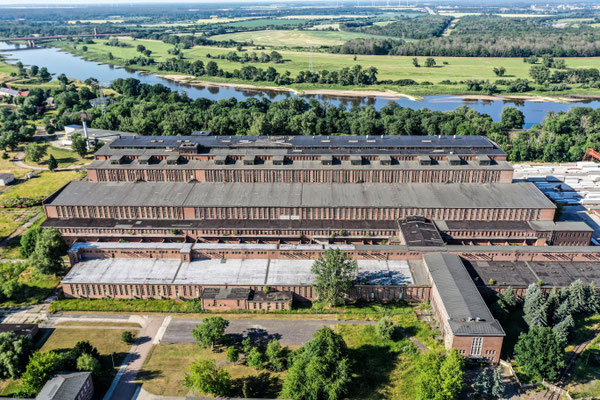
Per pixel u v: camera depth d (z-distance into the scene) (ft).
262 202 592.19
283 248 527.81
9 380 393.70
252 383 386.11
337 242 581.94
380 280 490.08
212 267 515.91
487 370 395.14
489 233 567.59
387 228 570.87
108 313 474.90
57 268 527.81
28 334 426.51
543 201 588.91
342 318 465.47
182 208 590.55
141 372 399.44
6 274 528.22
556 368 375.66
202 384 358.43
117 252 531.50
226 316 468.34
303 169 640.58
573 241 568.00
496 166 638.53
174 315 472.03
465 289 449.48
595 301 452.76
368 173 641.81
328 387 361.10
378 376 394.73
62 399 344.49
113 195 612.70
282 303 473.26
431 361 373.40
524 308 445.78
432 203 586.45
